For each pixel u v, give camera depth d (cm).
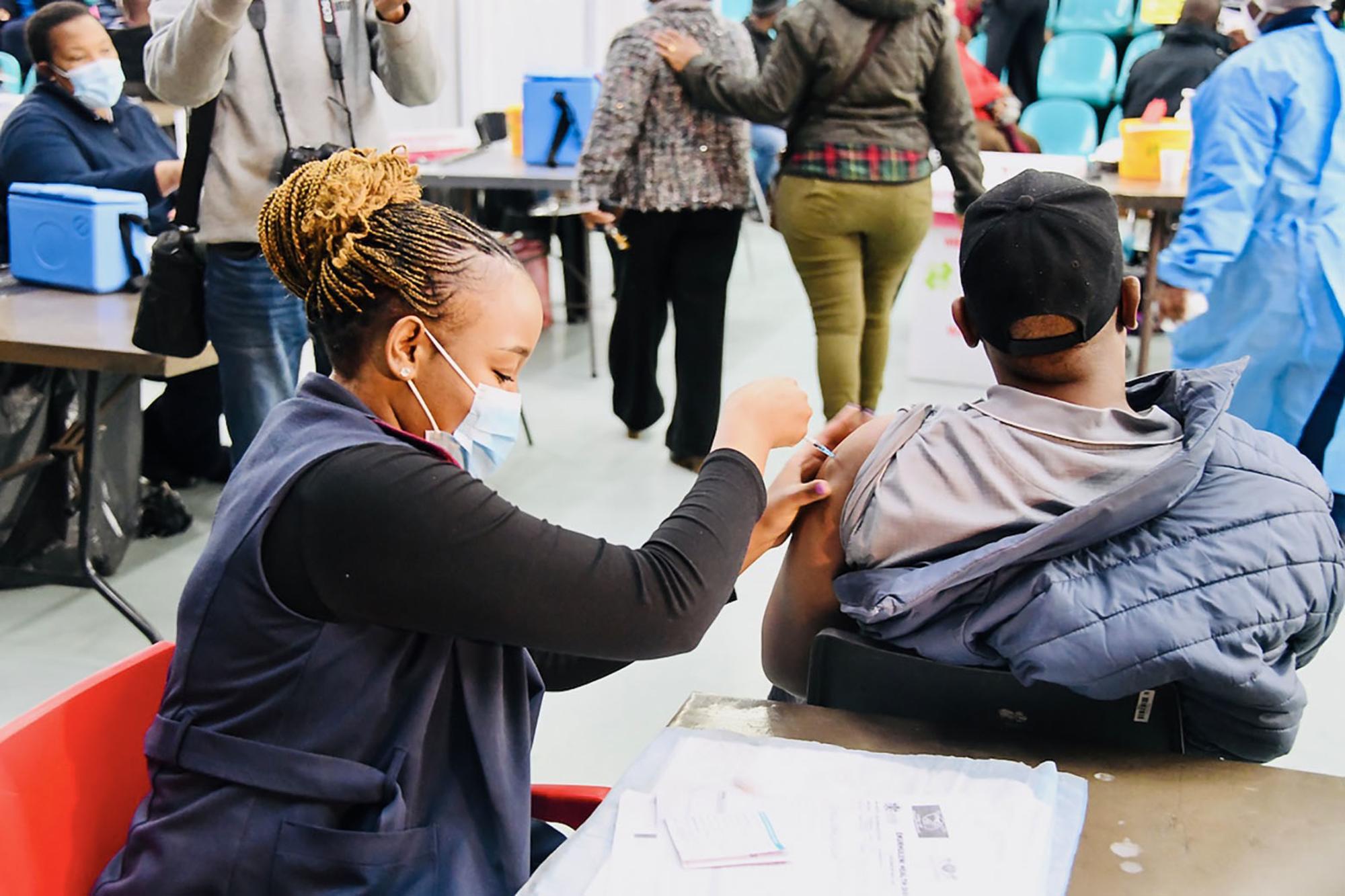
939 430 120
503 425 105
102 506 296
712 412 372
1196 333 282
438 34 729
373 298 98
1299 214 259
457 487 94
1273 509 109
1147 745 114
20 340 254
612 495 358
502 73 762
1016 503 114
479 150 495
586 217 358
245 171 256
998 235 113
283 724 96
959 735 112
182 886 96
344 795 95
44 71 355
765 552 130
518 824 103
